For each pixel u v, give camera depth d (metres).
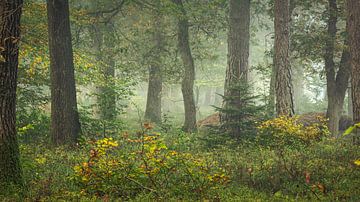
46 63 15.88
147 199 6.61
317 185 6.95
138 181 7.32
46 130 14.91
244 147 13.13
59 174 8.68
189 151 12.82
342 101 19.67
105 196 6.62
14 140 7.59
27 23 16.47
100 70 18.89
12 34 7.55
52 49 13.42
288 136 12.85
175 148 12.91
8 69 7.48
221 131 14.69
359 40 13.17
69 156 10.79
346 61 19.36
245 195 7.18
